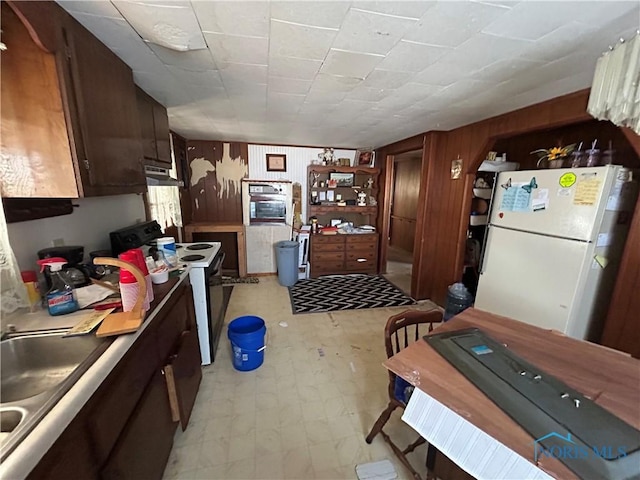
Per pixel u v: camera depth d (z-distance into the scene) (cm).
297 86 185
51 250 133
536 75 160
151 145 207
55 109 103
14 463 55
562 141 261
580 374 101
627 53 107
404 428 167
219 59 146
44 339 100
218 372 214
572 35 118
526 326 138
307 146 445
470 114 241
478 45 128
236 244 432
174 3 100
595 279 187
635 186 180
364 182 478
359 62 148
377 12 104
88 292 132
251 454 148
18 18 93
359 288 397
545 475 71
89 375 80
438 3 98
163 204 309
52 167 107
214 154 420
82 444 75
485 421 79
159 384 125
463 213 292
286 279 399
